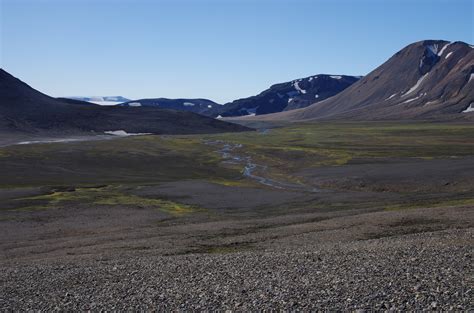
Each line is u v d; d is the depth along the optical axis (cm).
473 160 9738
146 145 15488
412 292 2006
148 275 2814
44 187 8181
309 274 2480
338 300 1986
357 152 12394
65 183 8900
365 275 2341
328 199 7012
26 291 2638
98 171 10838
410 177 8175
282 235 4431
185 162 12162
